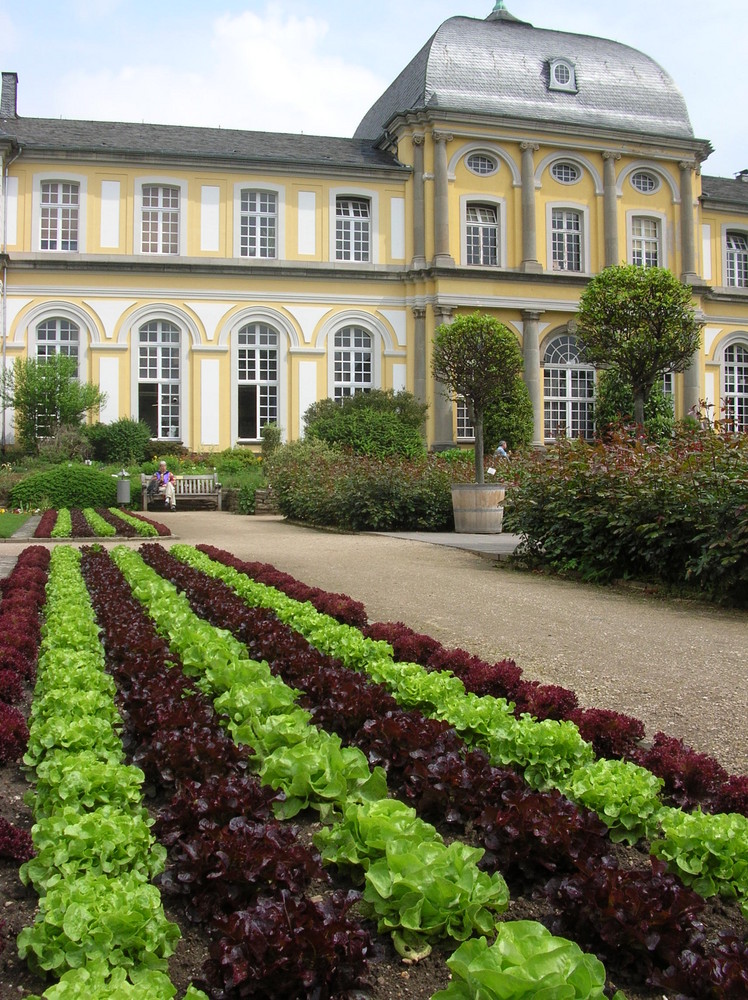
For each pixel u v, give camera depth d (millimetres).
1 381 30000
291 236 34000
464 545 14375
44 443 28875
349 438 29031
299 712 4211
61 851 2936
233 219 33531
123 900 2600
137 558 10867
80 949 2490
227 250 33469
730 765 4234
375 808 3174
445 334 16750
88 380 32031
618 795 3404
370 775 3736
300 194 34125
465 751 3959
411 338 34844
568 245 36594
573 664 6270
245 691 4574
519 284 35094
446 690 4699
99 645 6059
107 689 4973
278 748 4066
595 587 10234
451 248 34938
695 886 2988
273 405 33906
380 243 34625
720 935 2551
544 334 35750
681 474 10078
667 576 10008
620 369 18719
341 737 4488
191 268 32688
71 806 3340
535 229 35562
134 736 4570
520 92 36312
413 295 34844
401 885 2725
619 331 18359
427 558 12852
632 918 2596
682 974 2414
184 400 32844
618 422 14914
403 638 6004
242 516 24188
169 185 33031
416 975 2627
